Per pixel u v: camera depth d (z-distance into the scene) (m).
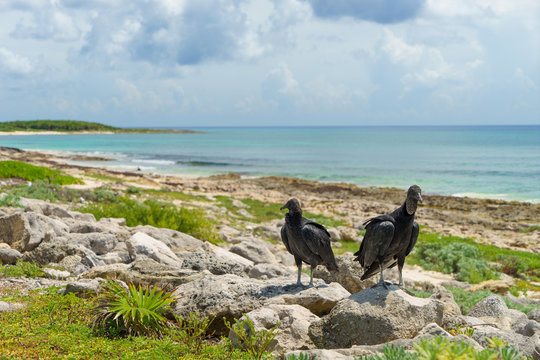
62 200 22.91
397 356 4.20
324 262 7.54
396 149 109.56
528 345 6.23
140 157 85.06
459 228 29.34
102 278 9.57
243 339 6.30
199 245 15.40
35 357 5.86
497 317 8.95
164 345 6.36
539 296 15.85
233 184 47.06
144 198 29.52
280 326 6.71
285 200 36.91
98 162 73.25
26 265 10.47
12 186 25.61
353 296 6.68
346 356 5.03
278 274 12.42
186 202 30.59
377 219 6.63
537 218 32.88
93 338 6.62
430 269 19.28
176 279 8.80
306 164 73.75
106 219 17.45
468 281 17.47
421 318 6.28
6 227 11.86
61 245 11.47
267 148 115.94
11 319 7.25
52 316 7.44
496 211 35.34
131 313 6.97
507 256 20.86
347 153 97.50
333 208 34.56
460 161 76.56
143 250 12.15
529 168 64.88
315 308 7.57
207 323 7.28
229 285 8.04
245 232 22.84
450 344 3.87
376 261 7.02
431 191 46.66
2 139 165.50
